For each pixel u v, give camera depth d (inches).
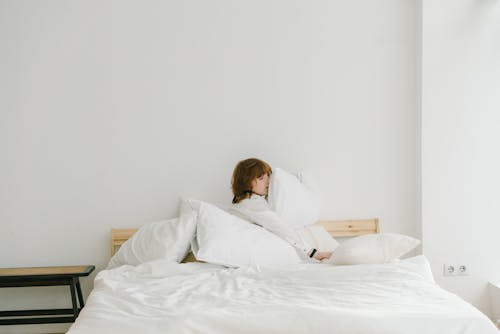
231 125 147.9
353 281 99.2
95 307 86.6
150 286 102.0
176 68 146.4
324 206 150.6
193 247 123.6
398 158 152.7
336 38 150.7
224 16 147.6
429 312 77.5
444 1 147.6
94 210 144.3
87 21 143.8
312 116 150.1
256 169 138.2
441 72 147.8
